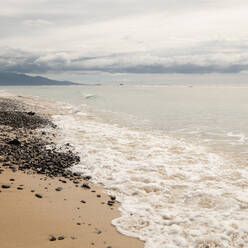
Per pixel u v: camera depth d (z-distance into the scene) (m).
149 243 6.65
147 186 10.82
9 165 11.97
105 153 15.73
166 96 87.44
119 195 9.95
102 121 28.83
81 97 69.75
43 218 7.27
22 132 19.97
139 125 26.91
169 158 15.16
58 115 31.89
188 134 22.66
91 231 6.99
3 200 8.02
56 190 9.72
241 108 45.81
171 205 9.12
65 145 17.23
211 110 42.31
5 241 5.88
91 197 9.51
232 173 12.71
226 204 9.09
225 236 6.93
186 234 7.09
